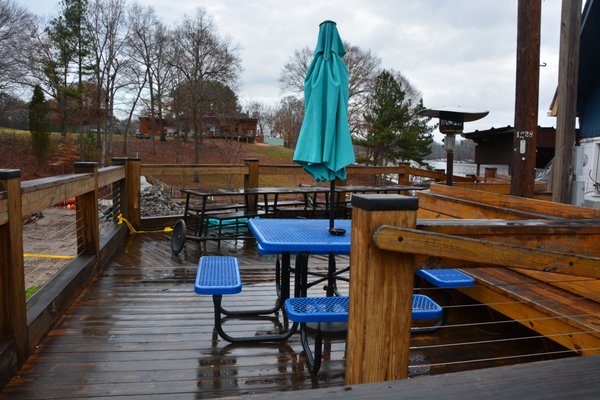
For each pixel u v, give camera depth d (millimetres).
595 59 7918
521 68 4781
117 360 2496
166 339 2803
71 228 14336
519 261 1419
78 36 30141
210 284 2654
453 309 3568
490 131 14703
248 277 4359
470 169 21016
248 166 6949
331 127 2709
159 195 15031
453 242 1355
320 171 2865
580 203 7223
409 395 959
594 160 8391
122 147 36531
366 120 29312
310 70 2861
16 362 2320
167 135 41438
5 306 2281
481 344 2891
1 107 29250
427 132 28375
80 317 3141
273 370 2441
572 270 1467
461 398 956
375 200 1359
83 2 29922
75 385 2213
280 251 2840
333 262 3496
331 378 2373
